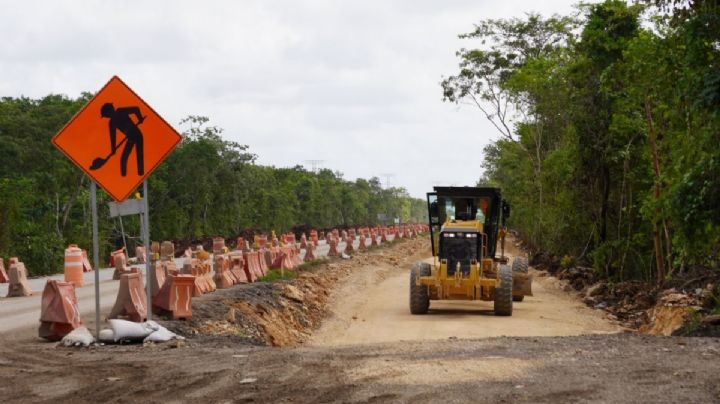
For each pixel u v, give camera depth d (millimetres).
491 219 24250
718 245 21453
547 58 48031
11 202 41844
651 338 11789
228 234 71188
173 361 10117
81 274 24562
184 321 15242
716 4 16625
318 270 33812
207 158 66188
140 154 12445
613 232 34375
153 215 63531
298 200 105938
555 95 39750
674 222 19281
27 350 11719
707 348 10258
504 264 24766
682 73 19938
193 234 66188
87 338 12227
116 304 14219
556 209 36625
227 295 19766
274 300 21156
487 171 75375
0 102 52812
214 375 9008
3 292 23344
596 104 32219
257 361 9781
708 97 16469
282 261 28594
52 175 49969
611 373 8438
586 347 10539
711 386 7691
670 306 19797
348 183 150625
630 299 26203
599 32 29656
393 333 19312
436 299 22938
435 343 11297
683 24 17359
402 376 8539
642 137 30875
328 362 9523
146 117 12453
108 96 12344
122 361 10312
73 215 54812
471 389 7824
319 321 22500
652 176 29906
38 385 8930
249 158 71562
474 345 10953
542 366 8961
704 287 21766
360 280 33875
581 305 26625
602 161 32719
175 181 65625
